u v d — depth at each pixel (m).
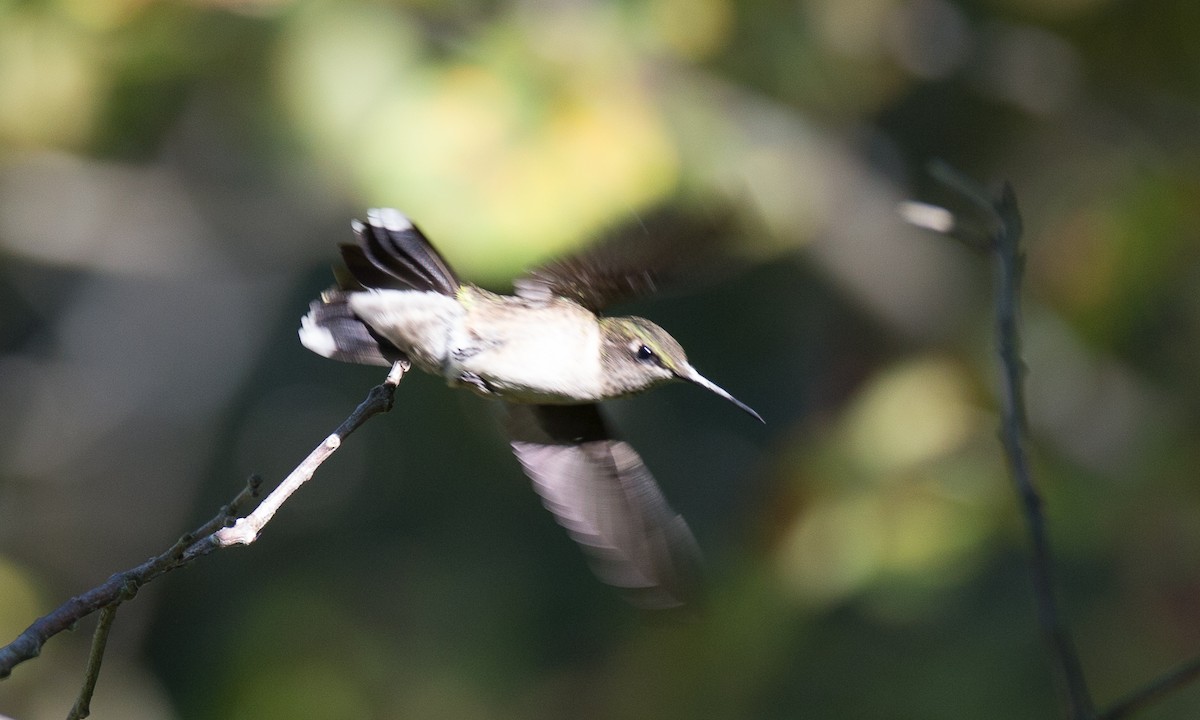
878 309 12.45
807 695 11.75
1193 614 10.12
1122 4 11.73
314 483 16.52
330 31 9.11
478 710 14.48
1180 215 10.31
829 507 9.95
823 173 12.01
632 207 8.42
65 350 16.97
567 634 15.23
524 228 8.32
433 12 9.20
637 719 10.91
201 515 16.77
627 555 6.03
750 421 15.67
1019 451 5.64
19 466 16.33
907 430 9.97
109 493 16.62
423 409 15.95
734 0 10.66
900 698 11.58
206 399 17.06
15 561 14.56
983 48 12.37
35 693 13.72
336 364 16.88
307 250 15.16
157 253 14.80
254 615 13.88
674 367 5.96
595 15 9.35
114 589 4.43
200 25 9.76
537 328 5.65
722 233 5.57
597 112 8.70
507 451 15.32
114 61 10.04
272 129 9.29
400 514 15.98
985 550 10.05
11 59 9.97
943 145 13.92
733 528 11.78
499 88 8.74
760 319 15.38
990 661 11.55
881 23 11.91
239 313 17.27
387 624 15.12
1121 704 5.35
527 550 15.67
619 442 6.21
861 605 11.72
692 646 10.53
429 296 5.55
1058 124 12.41
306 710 13.24
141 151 14.11
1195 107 11.78
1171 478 10.32
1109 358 10.59
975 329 10.51
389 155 8.62
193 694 15.71
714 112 9.92
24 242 14.27
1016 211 5.92
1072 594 11.66
